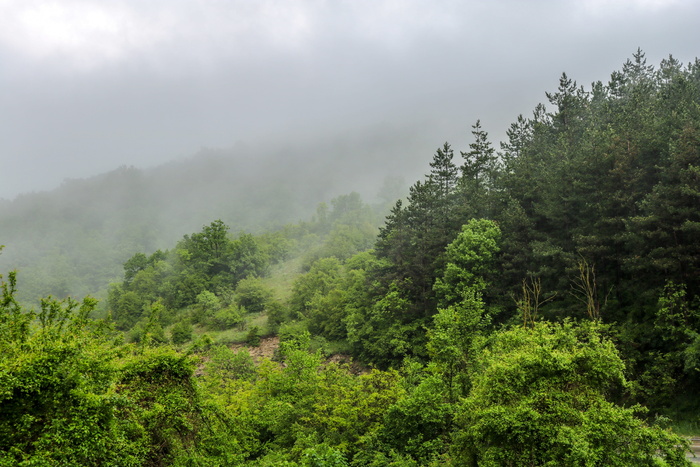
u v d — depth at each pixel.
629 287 39.75
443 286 48.28
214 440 18.50
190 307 103.75
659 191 36.03
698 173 32.78
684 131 35.66
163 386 17.62
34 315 16.75
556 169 51.53
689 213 33.25
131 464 14.26
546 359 18.22
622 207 39.06
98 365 15.07
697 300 33.41
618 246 40.66
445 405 26.06
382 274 65.69
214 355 57.25
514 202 50.44
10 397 11.80
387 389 30.94
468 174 66.50
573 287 41.38
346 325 65.44
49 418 12.77
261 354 73.50
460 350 27.06
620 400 33.28
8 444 11.99
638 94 57.22
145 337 19.89
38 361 12.80
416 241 61.12
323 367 54.16
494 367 19.53
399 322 55.47
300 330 75.31
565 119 69.69
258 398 38.81
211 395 35.16
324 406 31.19
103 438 13.13
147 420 16.50
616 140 41.00
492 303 47.94
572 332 21.64
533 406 17.70
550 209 45.31
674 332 32.41
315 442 28.67
